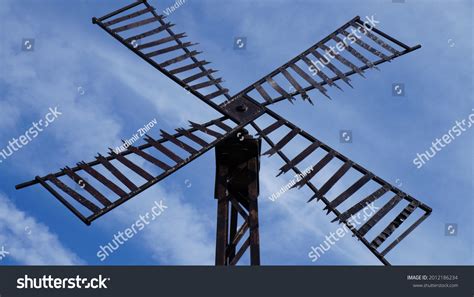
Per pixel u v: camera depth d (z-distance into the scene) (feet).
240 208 28.76
